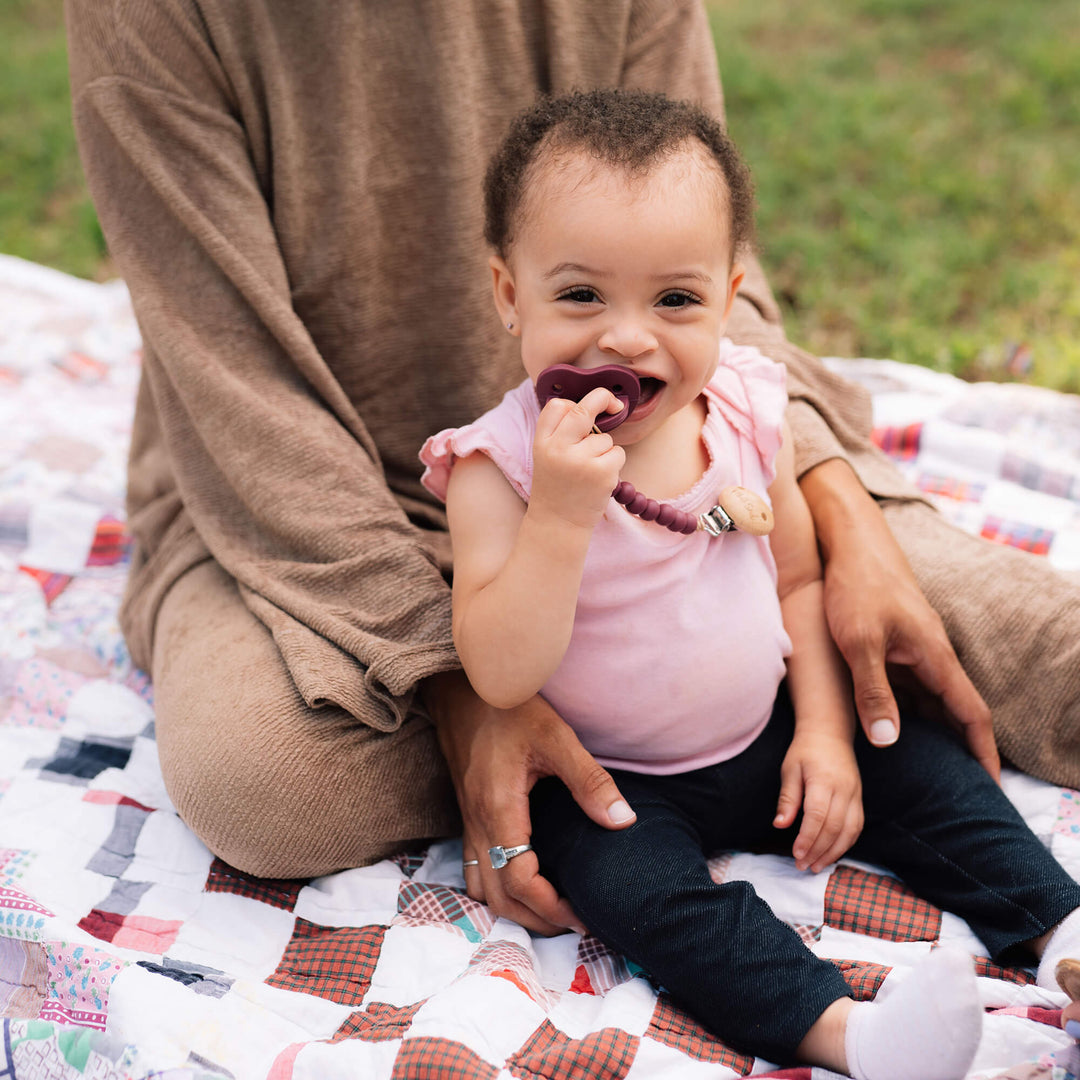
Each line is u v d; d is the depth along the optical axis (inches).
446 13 67.8
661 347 54.4
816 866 61.7
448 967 57.3
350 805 61.4
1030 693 65.6
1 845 65.3
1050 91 172.6
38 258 146.6
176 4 64.1
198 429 66.3
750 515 58.8
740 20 202.5
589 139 54.0
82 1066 51.8
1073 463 92.8
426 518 74.8
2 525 92.0
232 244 66.2
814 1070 50.6
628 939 55.0
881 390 103.7
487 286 72.8
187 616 68.6
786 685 67.0
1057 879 56.9
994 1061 50.6
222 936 60.7
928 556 70.3
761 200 151.7
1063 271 134.6
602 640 58.7
